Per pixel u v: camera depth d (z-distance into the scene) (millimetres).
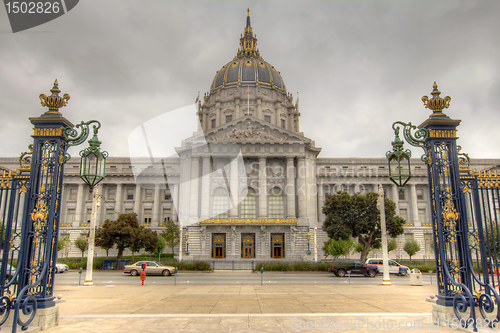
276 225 67062
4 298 9695
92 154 11070
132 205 81938
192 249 65875
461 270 10703
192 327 10641
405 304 15422
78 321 11633
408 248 65938
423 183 82188
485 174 11312
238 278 35469
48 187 10789
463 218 10953
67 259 60219
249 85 108000
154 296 19031
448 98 11711
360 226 57250
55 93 11352
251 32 125688
